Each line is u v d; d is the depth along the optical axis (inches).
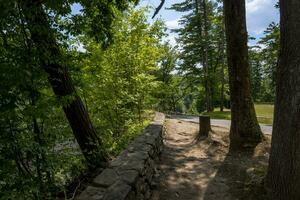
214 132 397.1
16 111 167.3
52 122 215.6
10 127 166.4
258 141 312.3
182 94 1448.1
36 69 174.2
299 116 166.7
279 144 176.2
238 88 313.6
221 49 1114.1
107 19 296.4
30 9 171.2
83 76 301.0
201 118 389.1
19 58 167.2
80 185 221.0
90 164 246.5
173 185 227.9
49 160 195.5
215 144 342.3
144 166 195.3
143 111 436.5
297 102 166.4
